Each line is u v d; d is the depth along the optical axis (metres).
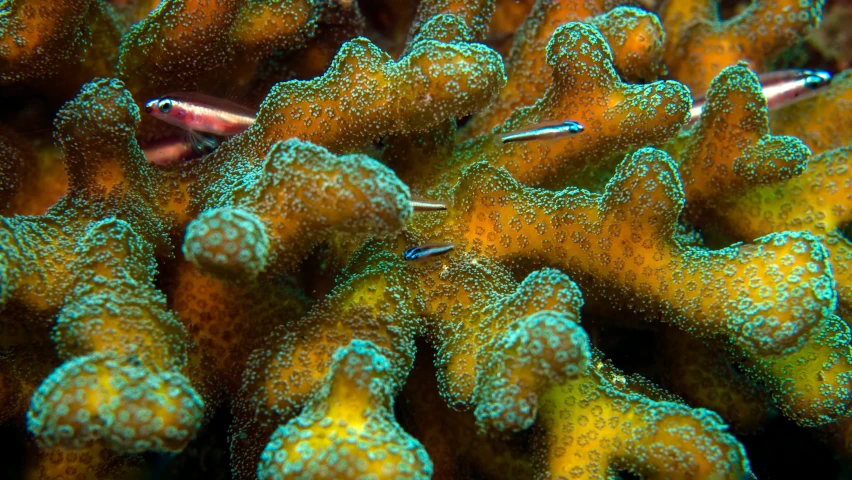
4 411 0.22
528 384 0.20
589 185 0.26
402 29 0.32
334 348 0.21
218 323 0.22
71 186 0.23
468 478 0.23
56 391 0.18
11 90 0.25
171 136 0.26
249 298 0.22
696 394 0.25
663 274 0.22
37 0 0.24
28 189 0.25
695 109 0.29
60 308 0.21
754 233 0.26
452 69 0.22
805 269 0.20
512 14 0.33
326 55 0.29
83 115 0.22
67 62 0.25
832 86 0.29
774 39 0.30
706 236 0.27
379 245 0.23
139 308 0.20
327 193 0.20
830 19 0.36
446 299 0.22
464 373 0.21
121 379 0.19
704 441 0.20
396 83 0.22
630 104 0.24
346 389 0.19
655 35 0.27
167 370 0.20
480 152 0.25
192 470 0.27
